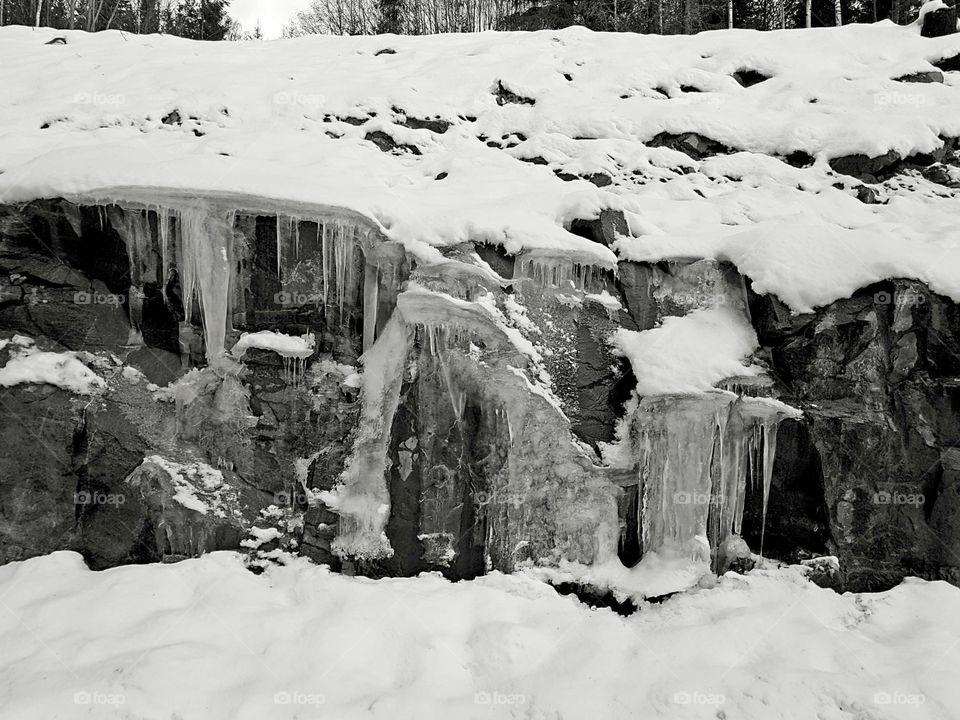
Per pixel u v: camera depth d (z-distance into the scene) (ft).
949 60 25.66
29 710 9.29
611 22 54.44
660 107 23.76
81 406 13.87
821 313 14.25
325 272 14.90
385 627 11.63
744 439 14.34
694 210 18.60
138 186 13.92
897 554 13.51
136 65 26.00
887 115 22.07
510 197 17.17
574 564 13.96
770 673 10.70
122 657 10.43
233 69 25.38
